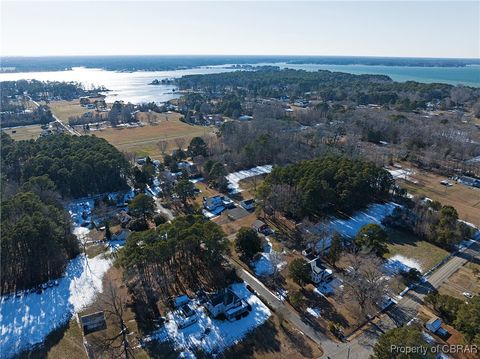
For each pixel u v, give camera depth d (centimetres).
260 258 5950
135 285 5100
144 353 4106
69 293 5188
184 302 4891
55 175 8356
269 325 4550
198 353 4109
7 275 5322
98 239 6719
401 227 7031
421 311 4797
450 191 8850
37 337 4372
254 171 10262
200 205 8144
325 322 4603
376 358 3672
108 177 8856
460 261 5997
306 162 8475
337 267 5762
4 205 6066
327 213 7544
